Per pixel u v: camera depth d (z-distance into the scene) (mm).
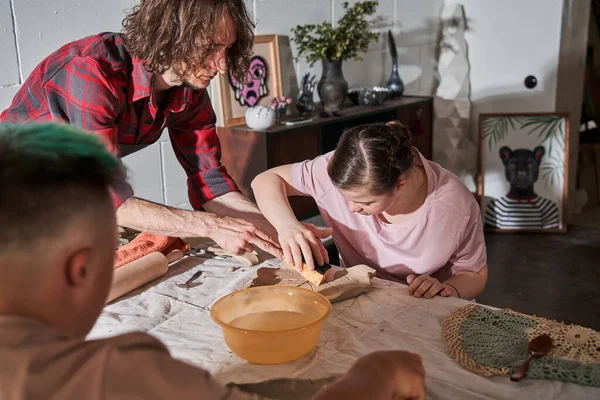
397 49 4094
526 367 1035
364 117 3428
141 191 2678
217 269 1537
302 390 999
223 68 1434
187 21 1327
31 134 612
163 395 552
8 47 2121
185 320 1262
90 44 1435
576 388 989
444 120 4254
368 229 1639
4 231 572
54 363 552
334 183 1415
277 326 1141
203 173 1737
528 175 4035
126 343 579
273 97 3217
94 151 629
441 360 1086
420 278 1409
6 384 541
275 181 1688
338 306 1312
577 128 4176
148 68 1405
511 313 1243
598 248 3746
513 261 3568
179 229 1442
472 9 4207
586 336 1132
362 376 718
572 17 3994
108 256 650
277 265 1565
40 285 600
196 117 1708
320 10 3479
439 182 1541
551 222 4039
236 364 1080
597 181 4641
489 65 4227
